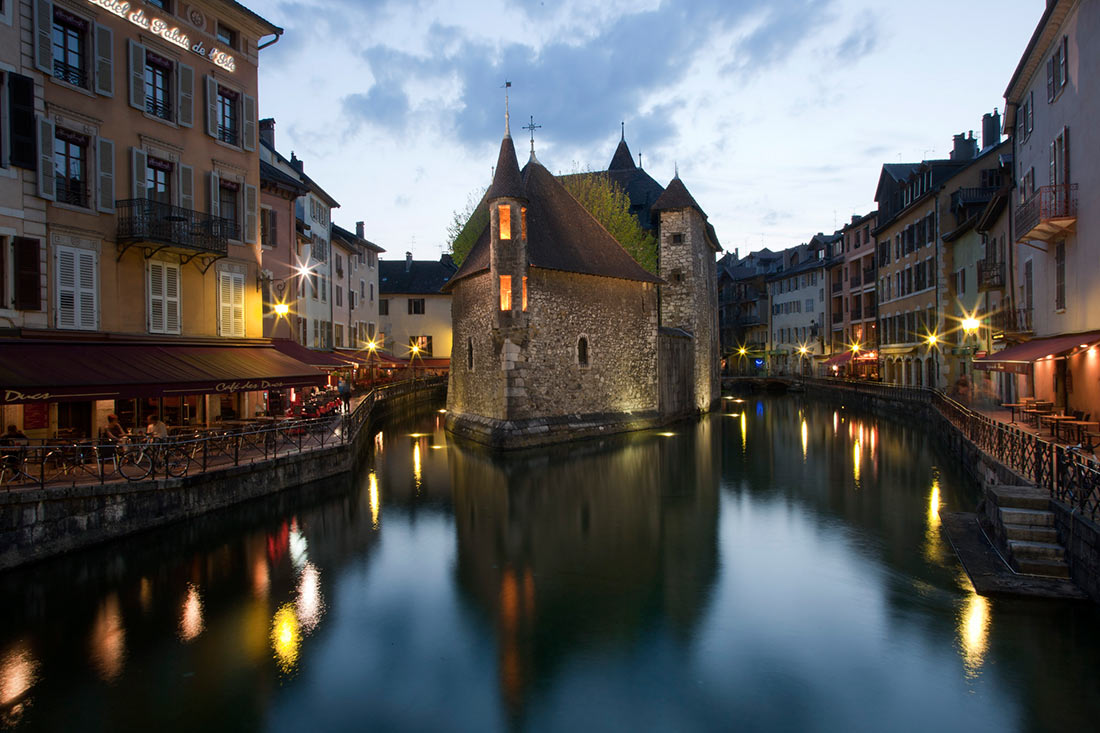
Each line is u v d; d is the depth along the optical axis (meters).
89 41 15.23
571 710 7.02
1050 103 18.89
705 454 23.27
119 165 15.89
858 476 18.94
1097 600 8.75
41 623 9.02
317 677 7.71
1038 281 20.81
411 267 60.88
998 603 9.19
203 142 18.16
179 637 8.67
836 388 47.88
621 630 8.90
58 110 14.45
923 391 30.45
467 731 6.67
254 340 19.34
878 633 8.62
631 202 49.34
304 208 34.12
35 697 7.23
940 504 15.35
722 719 6.83
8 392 11.42
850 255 52.94
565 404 27.28
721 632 8.77
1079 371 17.28
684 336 36.66
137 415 16.92
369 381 44.50
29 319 13.88
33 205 13.95
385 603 9.84
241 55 19.52
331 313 39.12
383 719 6.87
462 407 30.27
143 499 12.14
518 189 25.12
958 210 32.69
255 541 12.62
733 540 12.78
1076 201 16.89
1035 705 6.94
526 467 20.77
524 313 25.20
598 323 29.02
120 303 15.84
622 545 12.57
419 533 13.39
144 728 6.68
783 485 17.80
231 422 17.80
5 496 10.02
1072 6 16.94
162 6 17.17
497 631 8.89
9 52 13.55
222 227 18.33
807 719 6.80
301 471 16.69
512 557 11.93
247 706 7.10
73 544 10.98
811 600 9.75
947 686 7.34
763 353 72.75
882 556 11.63
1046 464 11.31
